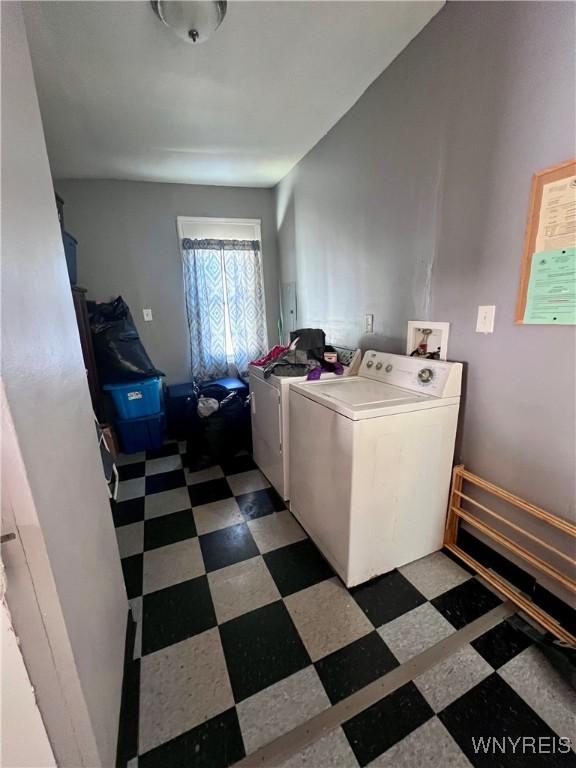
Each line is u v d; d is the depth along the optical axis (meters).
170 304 3.36
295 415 1.80
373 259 2.01
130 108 1.95
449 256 1.51
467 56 1.31
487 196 1.32
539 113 1.12
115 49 1.49
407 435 1.41
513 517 1.40
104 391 2.84
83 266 3.05
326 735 0.96
